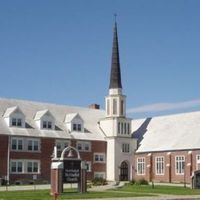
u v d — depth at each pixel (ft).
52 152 282.15
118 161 307.78
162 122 332.39
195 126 304.50
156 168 303.89
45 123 287.28
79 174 178.19
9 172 263.29
